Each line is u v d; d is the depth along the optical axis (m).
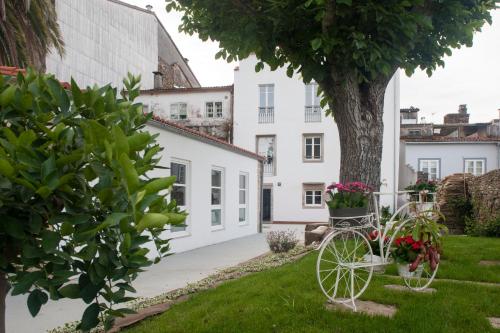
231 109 29.59
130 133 2.11
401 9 7.18
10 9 10.71
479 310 4.48
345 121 8.72
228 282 6.37
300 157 29.22
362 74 8.09
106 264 1.70
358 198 4.87
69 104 1.88
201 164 13.43
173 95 29.62
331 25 7.68
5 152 1.56
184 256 11.26
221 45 8.93
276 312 4.45
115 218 1.43
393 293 5.08
